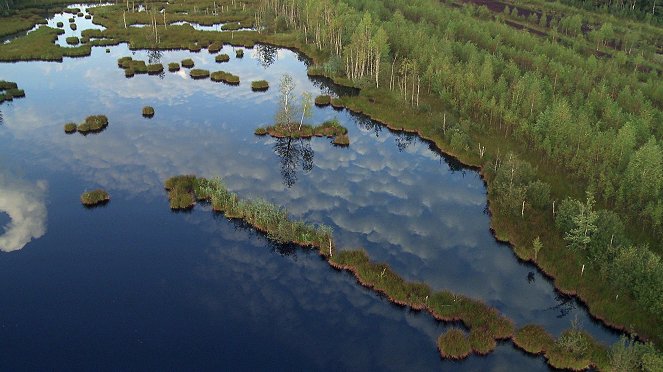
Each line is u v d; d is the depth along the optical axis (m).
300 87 98.00
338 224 57.47
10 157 70.19
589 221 49.56
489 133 77.31
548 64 98.38
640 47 124.44
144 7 157.00
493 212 58.97
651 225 54.72
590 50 125.19
